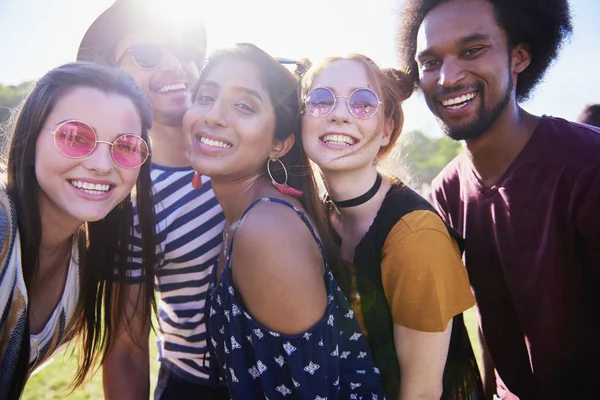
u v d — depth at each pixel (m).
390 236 0.76
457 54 0.87
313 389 0.66
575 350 0.90
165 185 1.00
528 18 0.89
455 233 0.82
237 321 0.68
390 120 0.87
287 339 0.65
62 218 0.77
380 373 0.80
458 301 0.76
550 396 0.93
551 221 0.85
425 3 0.96
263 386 0.67
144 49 1.07
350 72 0.81
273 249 0.64
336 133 0.80
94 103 0.73
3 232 0.62
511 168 0.89
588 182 0.81
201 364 1.00
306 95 0.82
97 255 0.86
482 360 1.17
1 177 0.73
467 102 0.88
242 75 0.78
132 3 1.08
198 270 0.99
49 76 0.73
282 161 0.86
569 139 0.85
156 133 1.05
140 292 0.96
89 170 0.72
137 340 1.00
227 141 0.79
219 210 0.99
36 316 0.79
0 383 0.65
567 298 0.87
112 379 1.00
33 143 0.72
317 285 0.67
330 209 0.95
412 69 1.03
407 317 0.75
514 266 0.91
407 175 0.96
